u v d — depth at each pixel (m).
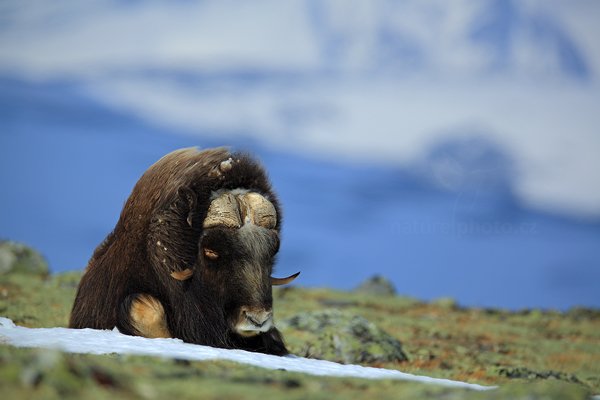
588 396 25.62
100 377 22.38
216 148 44.34
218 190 42.78
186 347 36.12
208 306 41.62
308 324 70.44
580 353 80.50
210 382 24.27
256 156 45.19
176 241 42.12
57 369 21.61
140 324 41.72
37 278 97.81
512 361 71.69
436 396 24.73
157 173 44.38
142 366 26.17
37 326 60.06
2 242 106.31
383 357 64.44
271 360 34.94
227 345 41.59
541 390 24.80
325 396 23.75
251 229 41.75
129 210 44.59
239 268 41.22
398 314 100.12
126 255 43.56
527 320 104.38
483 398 24.03
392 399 24.08
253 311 40.88
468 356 72.25
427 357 69.19
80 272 101.19
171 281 42.25
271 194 44.81
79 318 44.44
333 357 63.31
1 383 20.83
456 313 106.00
